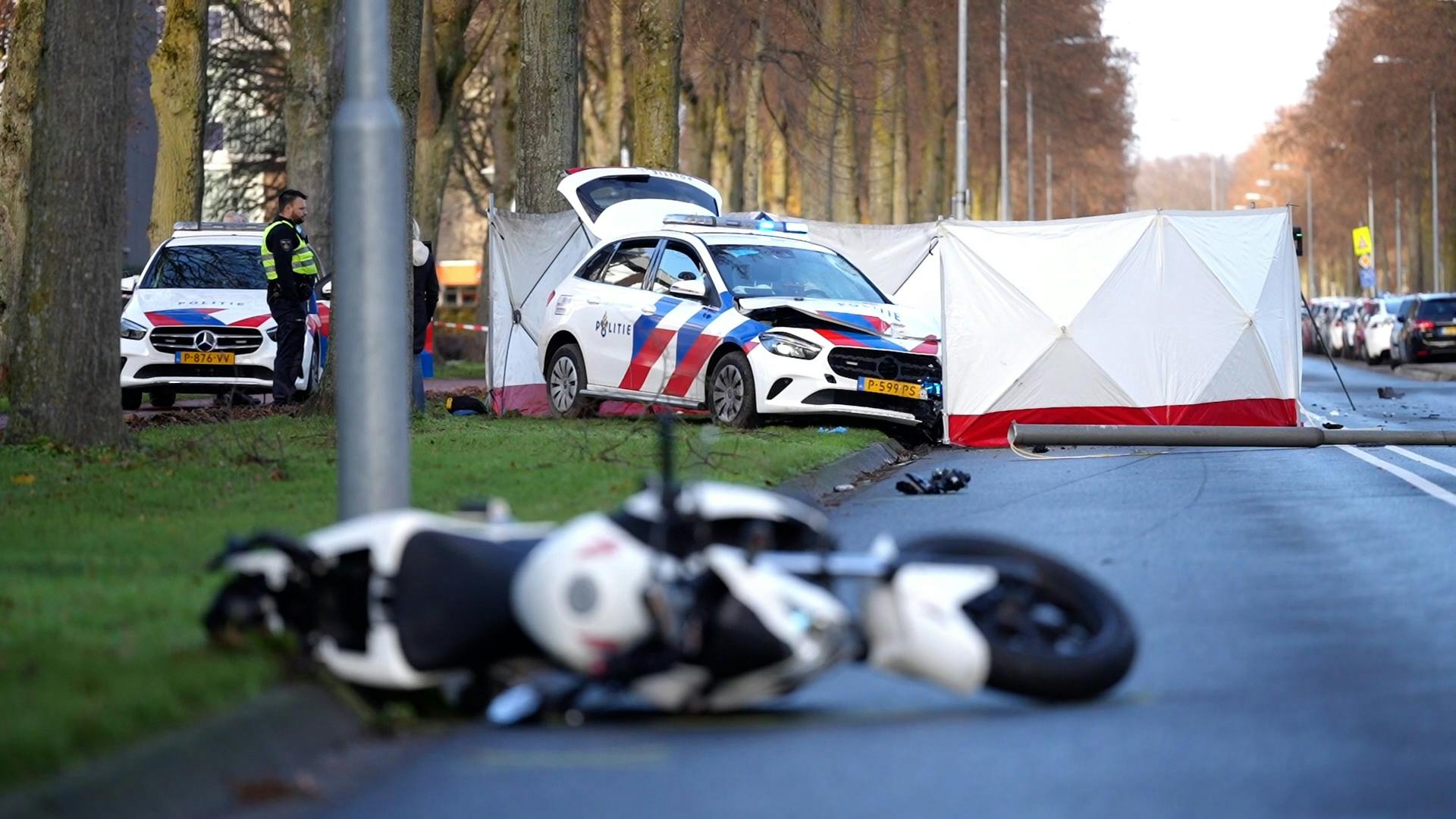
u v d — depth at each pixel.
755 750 15.17
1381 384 92.00
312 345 53.94
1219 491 35.59
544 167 63.44
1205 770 14.18
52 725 13.30
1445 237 192.50
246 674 15.48
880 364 44.97
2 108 62.44
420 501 29.56
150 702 14.29
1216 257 47.75
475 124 133.00
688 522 15.17
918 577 15.95
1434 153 167.25
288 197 52.03
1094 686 16.31
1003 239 46.34
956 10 133.00
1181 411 47.03
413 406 48.44
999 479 38.25
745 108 102.44
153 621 18.25
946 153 165.12
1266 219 48.56
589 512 28.05
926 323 46.56
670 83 70.19
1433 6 168.25
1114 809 13.09
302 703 15.41
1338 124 191.38
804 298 46.34
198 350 54.44
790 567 15.72
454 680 16.80
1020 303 46.38
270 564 16.42
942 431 47.00
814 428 45.09
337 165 21.27
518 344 53.41
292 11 74.25
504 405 53.34
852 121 112.31
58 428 37.28
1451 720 15.87
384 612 15.90
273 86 123.31
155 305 55.19
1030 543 27.66
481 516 17.97
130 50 38.16
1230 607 21.86
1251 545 27.38
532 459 36.41
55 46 37.56
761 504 16.00
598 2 104.81
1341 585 23.53
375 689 16.47
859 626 15.87
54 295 37.34
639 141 70.50
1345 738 15.23
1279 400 48.97
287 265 51.44
